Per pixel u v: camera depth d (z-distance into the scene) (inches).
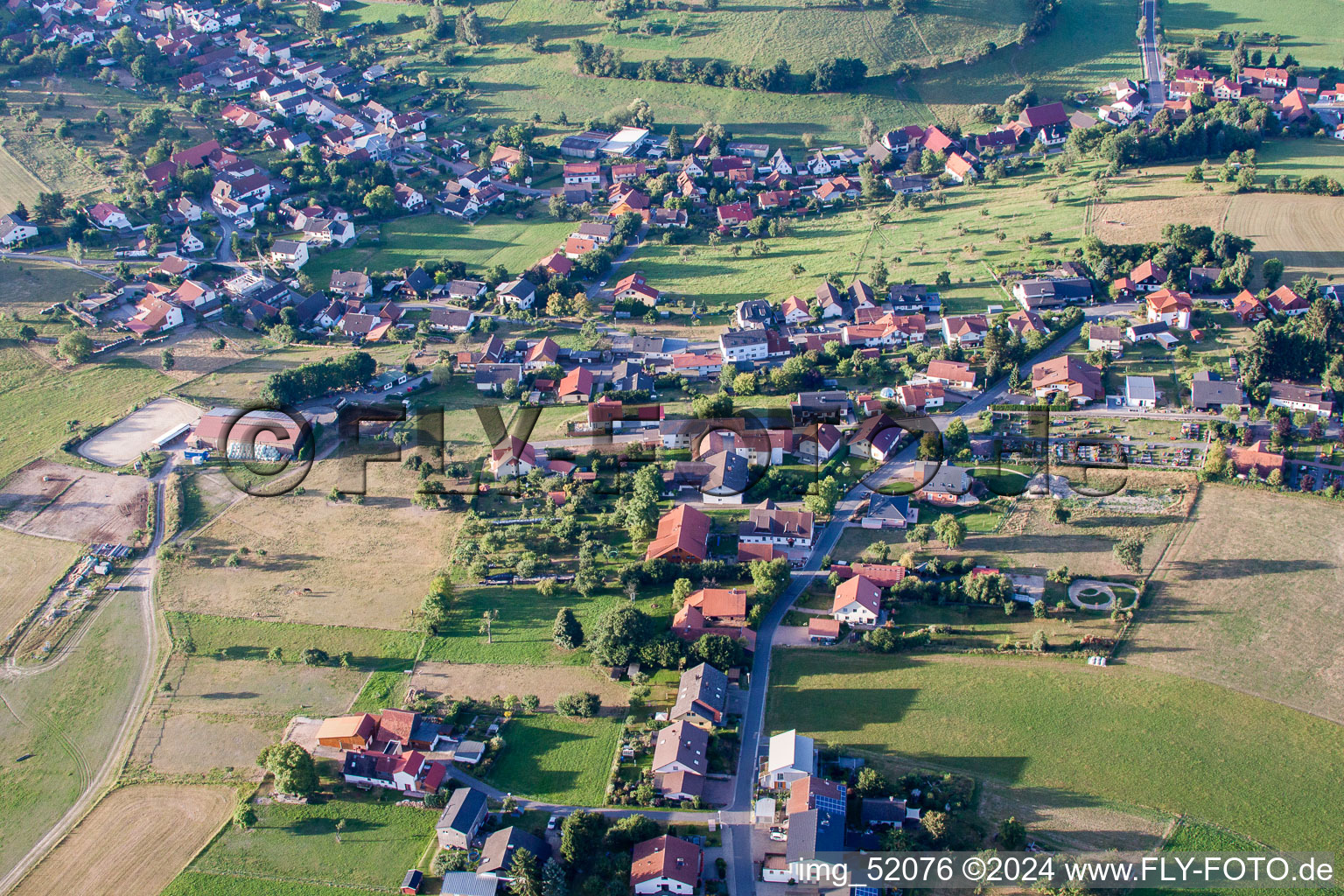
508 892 5128.0
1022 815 5442.9
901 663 6505.9
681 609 6894.7
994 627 6761.8
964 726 6003.9
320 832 5551.2
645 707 6279.5
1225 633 6565.0
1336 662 6309.1
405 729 5940.0
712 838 5423.2
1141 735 5880.9
